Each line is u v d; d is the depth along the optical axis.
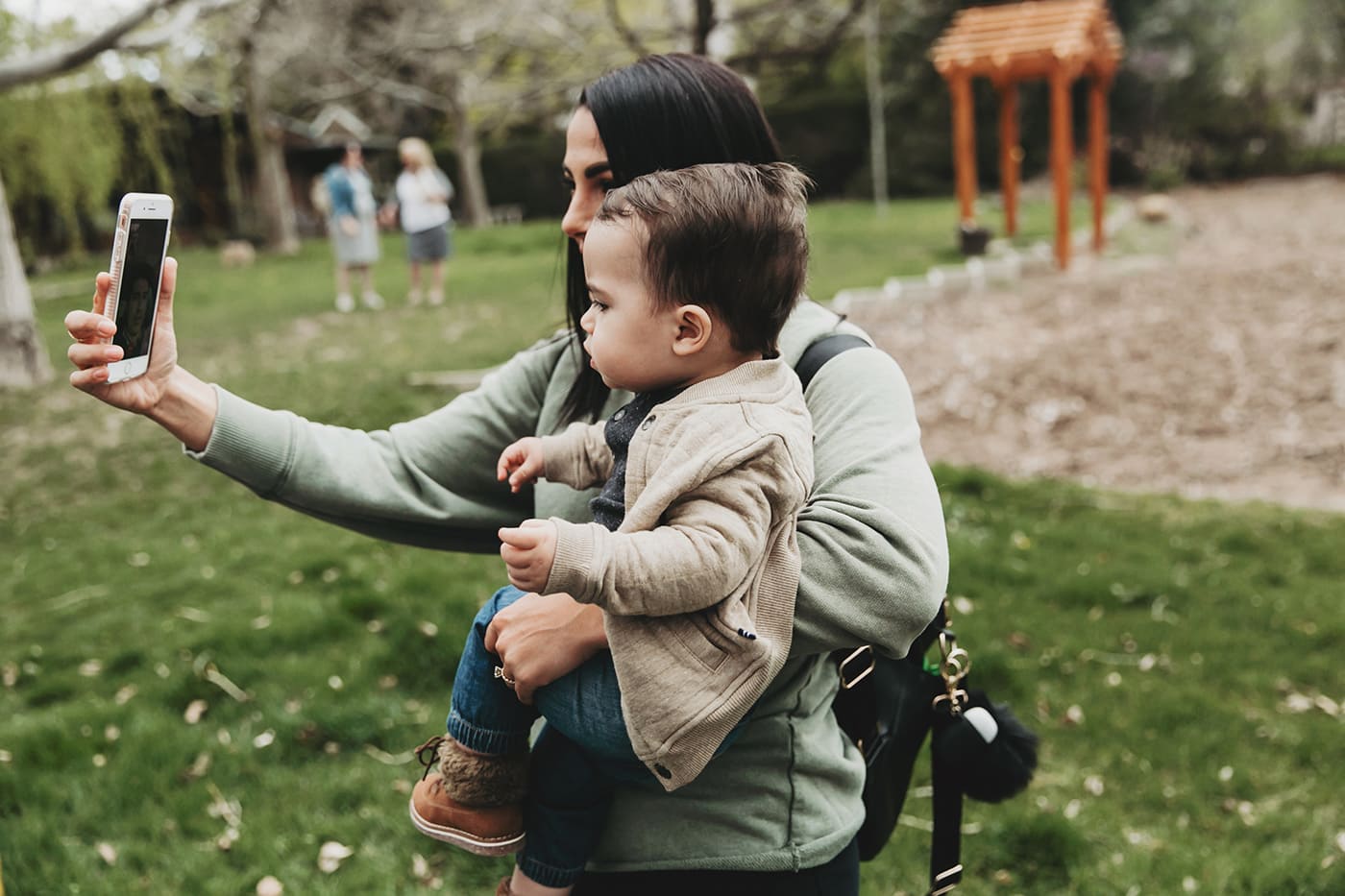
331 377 8.78
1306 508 5.78
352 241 12.56
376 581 4.86
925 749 3.55
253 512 6.12
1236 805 3.32
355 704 3.83
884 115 28.84
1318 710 3.81
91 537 5.86
